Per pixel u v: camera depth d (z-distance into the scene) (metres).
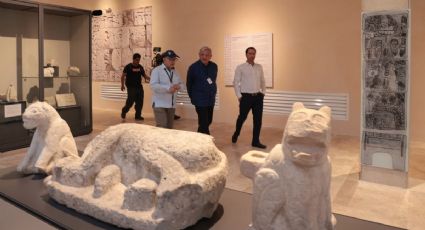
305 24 7.34
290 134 2.11
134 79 8.68
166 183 2.44
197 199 2.49
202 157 2.59
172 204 2.41
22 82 6.13
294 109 2.26
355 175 4.46
